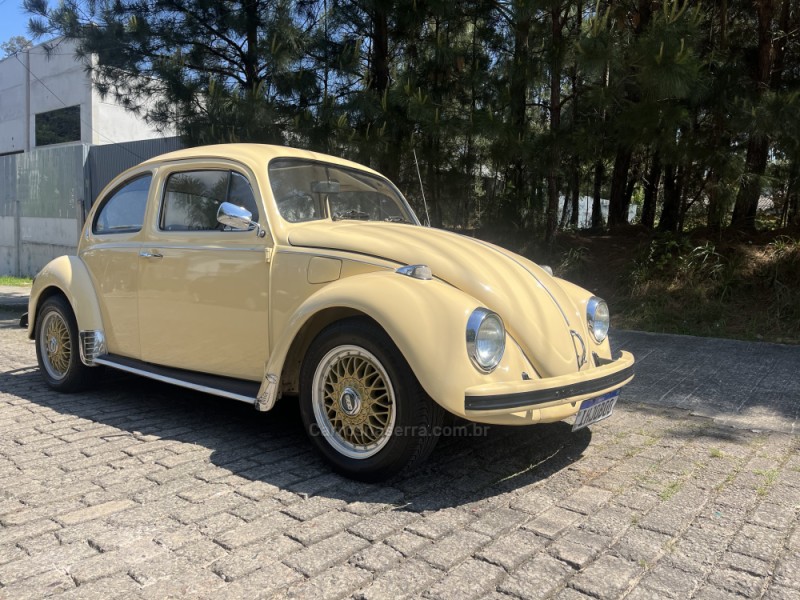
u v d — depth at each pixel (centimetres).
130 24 1009
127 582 236
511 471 352
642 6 872
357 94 905
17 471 344
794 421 449
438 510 300
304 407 347
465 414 291
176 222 438
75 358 497
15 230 1855
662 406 486
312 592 230
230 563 249
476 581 238
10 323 943
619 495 321
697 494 323
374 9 942
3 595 226
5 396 507
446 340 297
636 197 1773
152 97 1111
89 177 1644
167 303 430
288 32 938
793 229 952
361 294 318
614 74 771
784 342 713
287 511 297
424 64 960
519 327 329
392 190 505
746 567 253
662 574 247
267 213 388
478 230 1123
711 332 756
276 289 372
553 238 1009
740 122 746
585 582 239
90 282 489
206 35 1060
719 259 885
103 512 294
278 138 966
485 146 926
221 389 386
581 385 326
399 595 229
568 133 867
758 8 899
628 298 870
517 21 865
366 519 289
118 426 427
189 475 341
